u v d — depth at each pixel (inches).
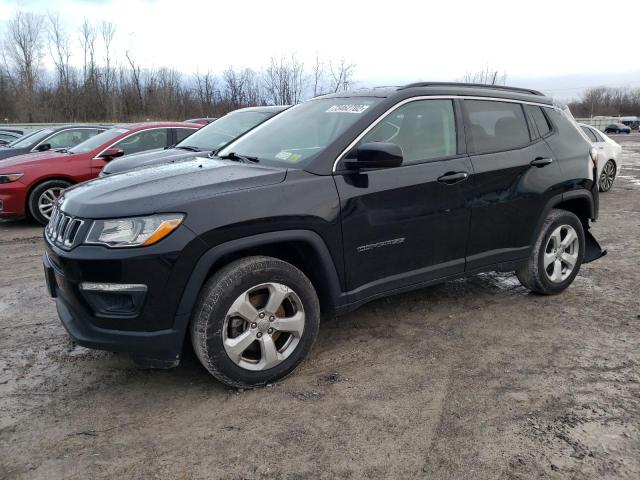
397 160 131.1
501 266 171.0
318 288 138.9
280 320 128.9
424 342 154.3
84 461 103.3
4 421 116.3
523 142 173.9
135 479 98.3
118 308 116.0
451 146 157.2
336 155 136.9
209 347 120.0
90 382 133.1
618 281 207.9
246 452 105.6
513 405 120.9
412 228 146.6
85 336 118.3
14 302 190.7
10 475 99.3
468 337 157.4
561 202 183.3
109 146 339.6
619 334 158.6
